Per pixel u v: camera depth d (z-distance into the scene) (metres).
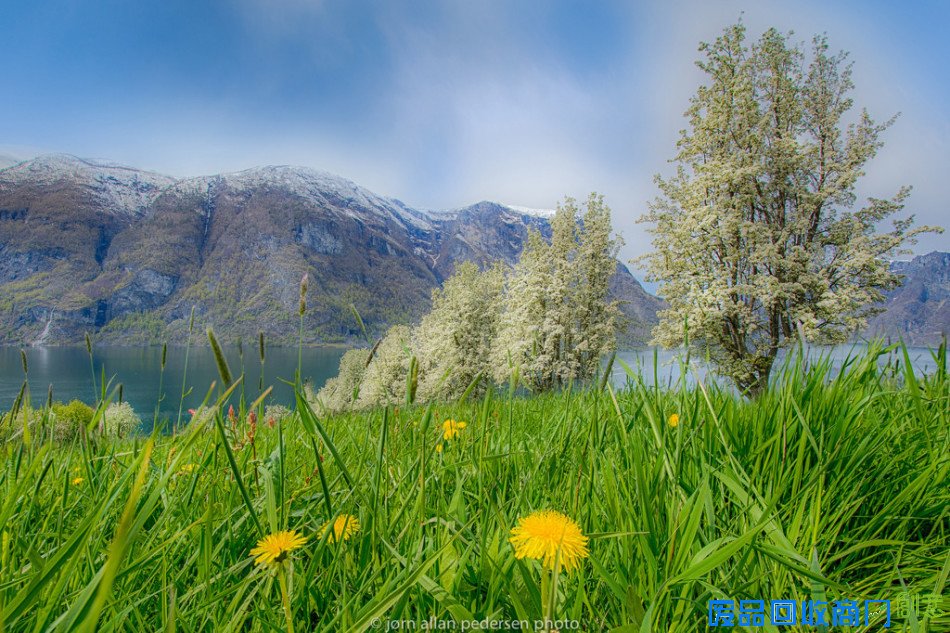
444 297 51.78
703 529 1.43
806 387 2.14
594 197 37.47
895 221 23.78
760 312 24.39
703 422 1.94
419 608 1.11
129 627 1.14
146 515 0.68
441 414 2.88
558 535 0.87
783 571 1.23
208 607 1.15
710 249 25.27
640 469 1.38
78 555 0.85
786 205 26.70
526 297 36.53
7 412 2.05
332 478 1.91
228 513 1.53
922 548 1.44
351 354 59.97
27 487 1.69
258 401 1.95
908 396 2.50
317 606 1.23
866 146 24.58
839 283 23.80
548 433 2.68
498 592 1.14
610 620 1.19
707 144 26.86
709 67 26.58
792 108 26.19
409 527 1.42
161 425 2.00
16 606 0.76
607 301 37.06
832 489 1.58
